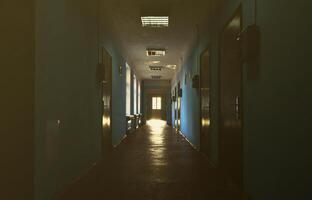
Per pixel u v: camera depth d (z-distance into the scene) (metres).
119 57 7.81
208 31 5.45
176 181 3.74
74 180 3.69
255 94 2.71
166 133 11.19
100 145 5.31
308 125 1.71
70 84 3.51
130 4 5.15
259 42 2.60
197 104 6.85
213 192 3.25
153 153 6.11
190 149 6.75
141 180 3.79
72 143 3.60
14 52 2.53
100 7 5.09
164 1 4.98
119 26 6.50
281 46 2.11
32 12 2.53
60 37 3.14
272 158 2.29
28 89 2.52
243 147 3.12
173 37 7.46
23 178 2.50
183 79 10.31
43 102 2.71
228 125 3.87
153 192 3.25
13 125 2.52
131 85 11.50
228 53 3.86
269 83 2.35
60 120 3.16
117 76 7.45
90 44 4.50
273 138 2.27
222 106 4.24
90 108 4.53
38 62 2.60
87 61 4.33
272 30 2.29
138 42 8.05
